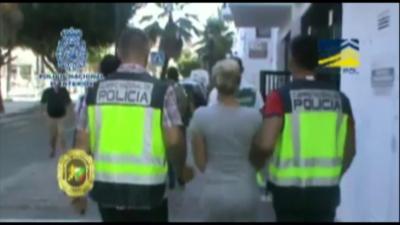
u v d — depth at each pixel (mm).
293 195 4316
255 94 6152
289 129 4277
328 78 6617
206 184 4277
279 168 4312
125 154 4164
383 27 5879
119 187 4184
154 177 4180
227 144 4238
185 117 5984
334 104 4336
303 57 4332
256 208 4277
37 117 16141
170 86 4227
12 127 15914
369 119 6273
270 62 15500
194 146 4285
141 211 4242
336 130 4320
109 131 4180
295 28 11172
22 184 9352
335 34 8812
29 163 11328
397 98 5496
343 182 6918
